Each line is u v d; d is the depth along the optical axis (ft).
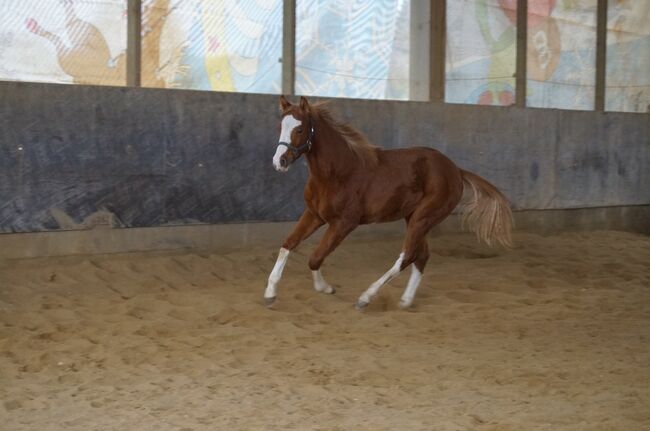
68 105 26.45
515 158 38.24
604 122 41.93
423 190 24.53
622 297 26.78
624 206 43.45
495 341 20.86
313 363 18.52
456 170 25.34
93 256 27.20
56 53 28.89
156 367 18.04
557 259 33.88
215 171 29.55
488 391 16.52
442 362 18.76
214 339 20.42
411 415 14.87
